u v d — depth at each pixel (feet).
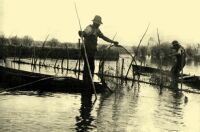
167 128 29.01
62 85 45.37
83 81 45.93
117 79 61.87
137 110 35.53
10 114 29.58
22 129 25.38
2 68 51.88
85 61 47.80
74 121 28.66
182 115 34.83
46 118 29.01
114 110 34.47
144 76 77.10
